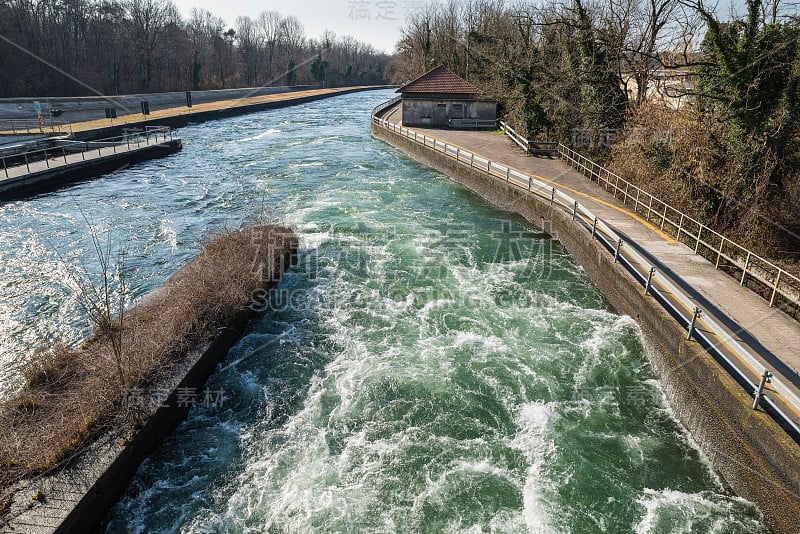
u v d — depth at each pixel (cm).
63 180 2766
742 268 1398
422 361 1256
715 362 1022
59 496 779
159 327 1181
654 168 2052
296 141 4319
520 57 3672
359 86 13462
